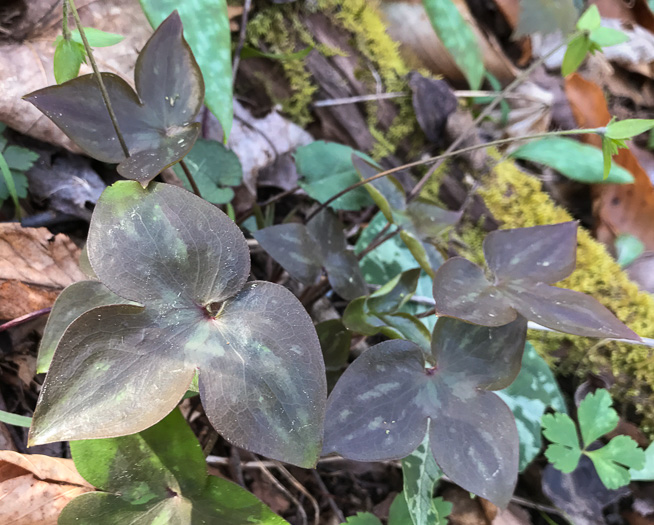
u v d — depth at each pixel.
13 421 0.17
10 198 0.22
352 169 0.26
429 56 0.31
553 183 0.32
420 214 0.23
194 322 0.13
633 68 0.37
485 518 0.24
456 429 0.16
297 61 0.28
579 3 0.31
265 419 0.13
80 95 0.16
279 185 0.29
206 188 0.23
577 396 0.26
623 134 0.17
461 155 0.30
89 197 0.24
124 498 0.15
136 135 0.16
